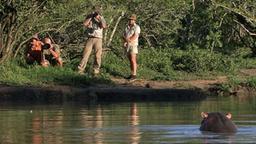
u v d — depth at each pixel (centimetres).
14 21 4375
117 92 3738
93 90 3744
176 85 4153
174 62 4838
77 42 4772
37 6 4388
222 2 5181
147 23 5072
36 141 2119
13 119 2725
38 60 4406
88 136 2216
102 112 2997
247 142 2036
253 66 5225
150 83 4169
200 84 4250
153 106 3297
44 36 4731
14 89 3672
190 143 2036
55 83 3988
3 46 4366
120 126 2466
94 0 4638
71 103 3503
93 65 4422
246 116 2772
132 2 4869
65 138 2175
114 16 4772
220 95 4034
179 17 5144
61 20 4559
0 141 2128
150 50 5028
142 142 2075
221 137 2145
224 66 4844
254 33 5484
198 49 5141
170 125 2478
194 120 2630
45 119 2717
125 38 4344
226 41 5566
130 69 4556
